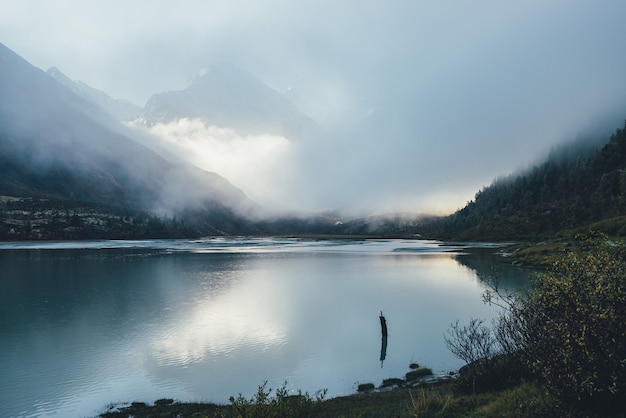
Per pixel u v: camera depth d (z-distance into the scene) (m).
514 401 13.89
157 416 23.52
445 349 35.62
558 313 12.17
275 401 17.27
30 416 24.53
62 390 28.09
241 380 29.66
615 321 11.27
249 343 38.69
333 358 34.03
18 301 59.72
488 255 132.25
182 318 48.94
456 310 51.69
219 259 129.38
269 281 80.12
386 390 26.53
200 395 27.08
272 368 32.03
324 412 19.23
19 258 129.12
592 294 11.70
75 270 97.38
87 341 39.59
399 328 43.31
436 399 16.48
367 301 59.03
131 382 29.50
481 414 14.16
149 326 45.28
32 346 37.97
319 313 51.41
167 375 30.77
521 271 84.81
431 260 120.62
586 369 11.41
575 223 177.00
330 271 96.81
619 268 11.88
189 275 89.12
